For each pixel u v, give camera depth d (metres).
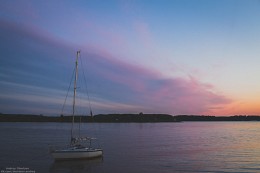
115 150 54.59
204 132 130.00
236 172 33.28
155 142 73.62
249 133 117.94
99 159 40.72
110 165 37.41
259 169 34.97
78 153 38.69
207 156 46.28
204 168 35.56
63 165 36.84
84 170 34.41
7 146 60.03
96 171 33.94
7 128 164.00
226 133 119.25
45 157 43.41
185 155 47.50
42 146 60.06
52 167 35.78
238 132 127.25
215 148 58.72
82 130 151.50
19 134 105.38
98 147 60.28
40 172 33.25
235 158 43.94
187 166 36.94
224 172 33.31
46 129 156.12
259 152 51.72
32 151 51.06
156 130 154.62
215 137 94.19
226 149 56.94
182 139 84.56
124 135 105.81
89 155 39.38
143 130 154.38
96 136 99.19
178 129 167.62
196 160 41.88
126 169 34.97
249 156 46.25
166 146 62.78
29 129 152.75
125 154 48.44
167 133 121.56
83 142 72.12
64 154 38.00
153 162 39.97
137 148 58.47
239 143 70.44
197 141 77.00
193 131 141.00
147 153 49.97
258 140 79.56
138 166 36.91
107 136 99.62
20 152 49.62
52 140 76.69
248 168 35.56
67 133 115.25
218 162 40.00
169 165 37.69
